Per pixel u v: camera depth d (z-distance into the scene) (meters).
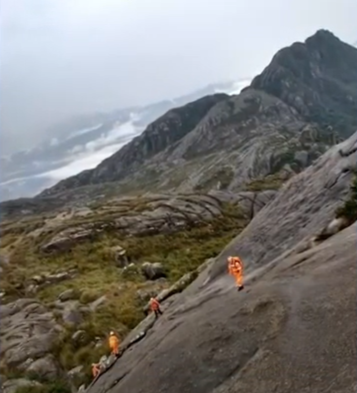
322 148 161.75
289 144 166.25
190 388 9.77
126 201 85.81
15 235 73.69
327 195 19.34
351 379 7.62
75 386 26.42
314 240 15.89
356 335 8.64
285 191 24.05
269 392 8.33
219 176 161.38
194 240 61.16
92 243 58.84
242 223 70.31
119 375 13.95
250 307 11.57
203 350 10.79
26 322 34.50
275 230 19.62
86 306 37.12
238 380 9.12
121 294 39.81
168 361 11.34
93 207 87.00
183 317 14.59
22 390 25.75
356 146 21.23
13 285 45.88
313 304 10.33
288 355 9.04
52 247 57.94
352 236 13.67
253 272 15.90
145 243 58.75
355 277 10.69
